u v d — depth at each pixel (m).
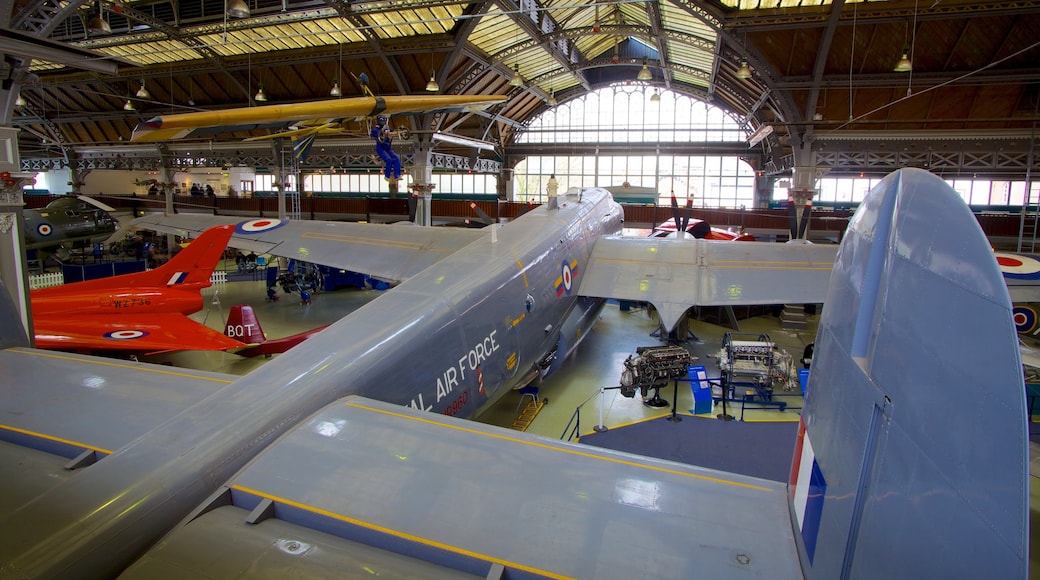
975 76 16.53
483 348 6.29
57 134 33.16
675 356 10.05
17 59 8.65
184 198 38.81
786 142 25.20
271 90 25.48
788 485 2.53
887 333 1.73
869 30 16.12
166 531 2.50
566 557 2.04
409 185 24.39
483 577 1.99
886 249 1.84
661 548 2.10
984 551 1.22
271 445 2.95
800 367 12.58
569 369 12.17
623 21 26.55
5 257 8.82
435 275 6.64
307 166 29.72
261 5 18.73
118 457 2.75
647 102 35.03
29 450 2.95
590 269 11.25
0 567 2.00
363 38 20.72
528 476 2.58
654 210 31.42
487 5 17.66
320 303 19.69
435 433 3.05
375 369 4.46
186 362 12.33
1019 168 19.12
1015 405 1.16
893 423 1.62
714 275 10.87
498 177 37.97
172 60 24.12
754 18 15.83
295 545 2.18
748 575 1.98
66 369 4.03
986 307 1.28
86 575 2.13
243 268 27.41
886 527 1.59
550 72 29.00
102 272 20.97
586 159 37.31
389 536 2.19
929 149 19.30
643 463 2.73
